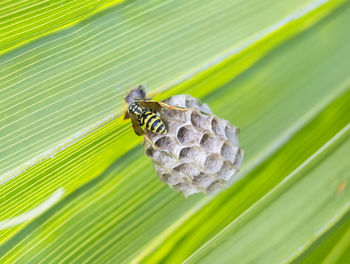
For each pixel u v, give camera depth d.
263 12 0.35
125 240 0.35
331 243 0.35
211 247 0.34
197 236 0.35
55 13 0.32
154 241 0.35
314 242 0.34
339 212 0.34
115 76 0.33
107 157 0.35
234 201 0.36
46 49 0.33
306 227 0.34
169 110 0.34
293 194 0.34
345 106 0.37
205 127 0.34
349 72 0.37
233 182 0.36
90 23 0.33
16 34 0.32
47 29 0.32
